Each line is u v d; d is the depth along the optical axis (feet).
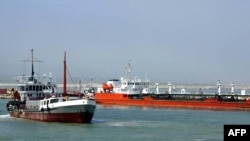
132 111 605.73
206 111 615.16
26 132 356.79
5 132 358.02
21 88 458.50
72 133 351.87
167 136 345.92
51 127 381.60
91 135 344.08
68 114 395.75
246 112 598.34
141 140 325.01
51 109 404.16
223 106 647.56
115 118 490.90
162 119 482.69
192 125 422.82
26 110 438.40
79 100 390.83
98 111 604.08
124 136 341.82
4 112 583.99
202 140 328.49
